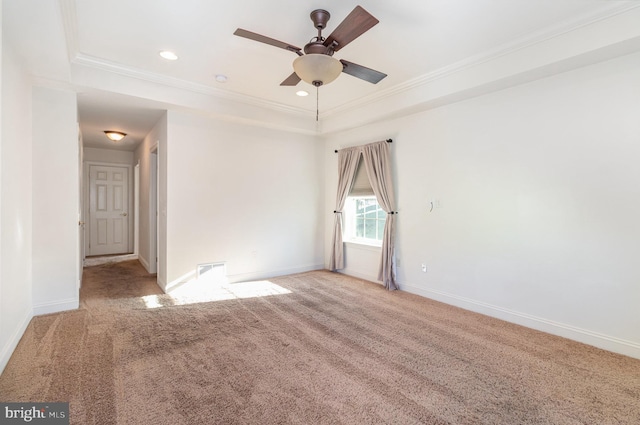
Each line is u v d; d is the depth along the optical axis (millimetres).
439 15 2463
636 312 2543
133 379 2135
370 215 5086
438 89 3574
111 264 5992
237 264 4777
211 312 3473
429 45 2934
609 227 2666
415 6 2346
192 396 1965
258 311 3525
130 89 3572
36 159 3250
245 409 1852
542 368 2361
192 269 4355
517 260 3230
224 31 2725
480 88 3291
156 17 2514
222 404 1894
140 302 3779
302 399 1954
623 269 2600
